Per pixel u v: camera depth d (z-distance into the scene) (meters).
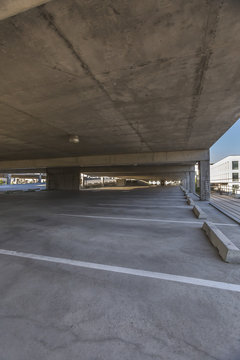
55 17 2.99
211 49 3.84
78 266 3.63
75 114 7.67
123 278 3.18
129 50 3.83
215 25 3.21
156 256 4.09
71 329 2.08
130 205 12.60
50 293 2.77
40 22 3.08
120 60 4.18
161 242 5.02
